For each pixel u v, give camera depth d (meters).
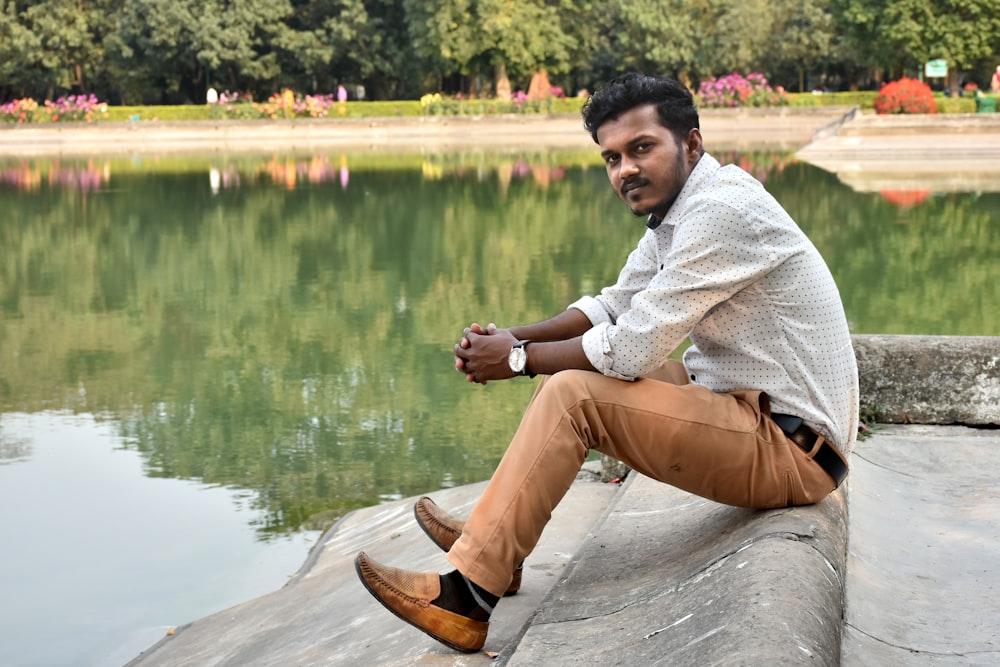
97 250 15.88
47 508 5.48
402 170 29.45
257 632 3.73
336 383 8.09
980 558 3.14
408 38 51.50
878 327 9.22
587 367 2.79
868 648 2.58
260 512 5.36
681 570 2.77
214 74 54.72
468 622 2.69
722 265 2.71
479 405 7.39
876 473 3.96
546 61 49.66
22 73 50.50
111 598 4.38
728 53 49.44
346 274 13.34
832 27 51.31
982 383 4.50
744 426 2.76
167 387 8.06
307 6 52.31
